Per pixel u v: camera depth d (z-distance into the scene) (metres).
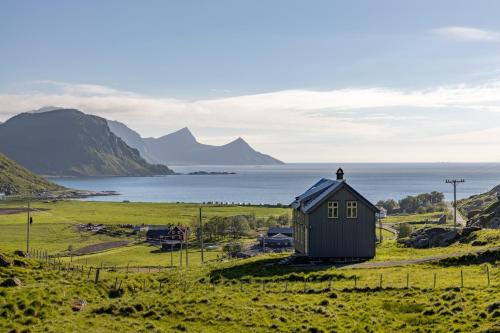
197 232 183.88
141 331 37.53
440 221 175.25
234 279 58.34
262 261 69.81
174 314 41.94
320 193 73.75
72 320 39.88
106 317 41.31
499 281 48.53
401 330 37.56
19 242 170.50
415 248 84.69
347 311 42.50
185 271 69.19
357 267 62.16
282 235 158.75
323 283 53.78
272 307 43.78
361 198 69.69
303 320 40.09
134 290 54.19
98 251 153.62
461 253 63.88
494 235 75.44
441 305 42.09
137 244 170.25
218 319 40.66
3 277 54.00
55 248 159.88
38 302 42.59
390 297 46.25
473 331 35.44
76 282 53.66
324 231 69.50
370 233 69.88
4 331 36.44
